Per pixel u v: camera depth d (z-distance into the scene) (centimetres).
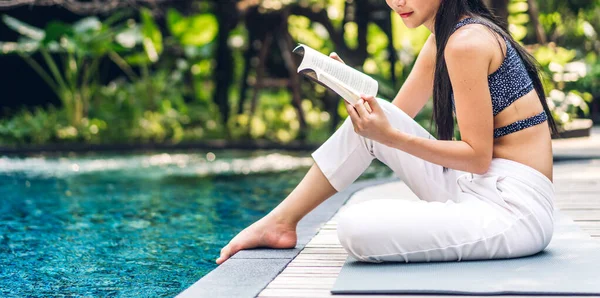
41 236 342
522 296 182
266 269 220
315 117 1116
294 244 254
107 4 1009
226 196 482
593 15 1342
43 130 971
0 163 756
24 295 230
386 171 654
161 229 358
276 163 725
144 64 1039
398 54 1085
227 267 223
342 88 210
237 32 1073
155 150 925
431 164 229
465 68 210
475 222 214
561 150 671
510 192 218
